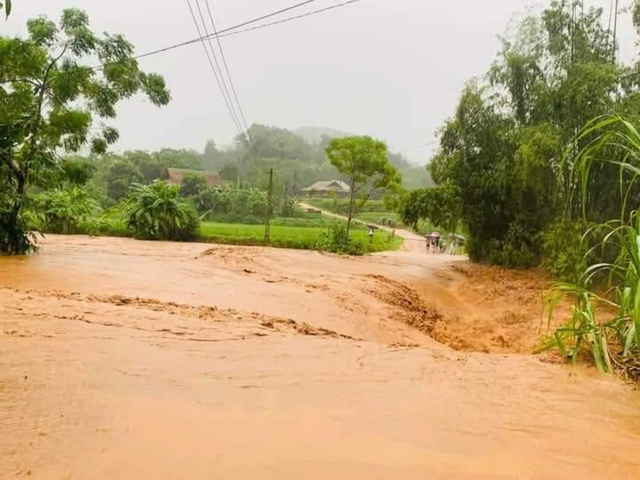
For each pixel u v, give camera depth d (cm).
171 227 2848
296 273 1468
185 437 312
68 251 1816
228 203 5462
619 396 428
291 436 321
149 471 266
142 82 1942
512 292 1523
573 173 590
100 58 1852
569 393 434
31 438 299
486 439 331
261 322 724
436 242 3728
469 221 2208
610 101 1628
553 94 1825
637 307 452
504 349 929
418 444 318
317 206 7562
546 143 1678
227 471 270
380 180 2727
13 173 1603
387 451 305
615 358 536
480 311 1366
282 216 5972
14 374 413
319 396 406
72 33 1719
